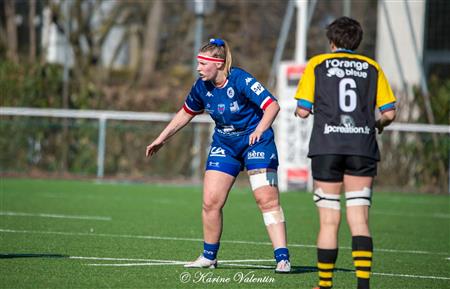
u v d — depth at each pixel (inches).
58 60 3666.3
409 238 1386.6
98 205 1761.8
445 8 3009.4
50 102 2682.1
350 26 812.6
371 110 790.5
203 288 841.5
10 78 2652.6
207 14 3892.7
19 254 1029.2
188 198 2020.2
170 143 2576.3
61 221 1434.5
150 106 2765.7
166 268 956.0
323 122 784.9
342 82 787.4
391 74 2704.2
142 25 3941.9
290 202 1999.3
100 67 3565.5
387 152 2477.9
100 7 3624.5
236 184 2539.4
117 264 973.8
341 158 776.9
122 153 2576.3
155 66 4013.3
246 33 3983.8
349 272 982.4
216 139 959.0
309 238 1333.7
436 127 2413.9
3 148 2529.5
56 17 3240.7
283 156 2293.3
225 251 1135.0
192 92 960.3
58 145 2556.6
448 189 2469.2
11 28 3368.6
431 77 2664.9
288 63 2258.9
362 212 780.6
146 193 2124.8
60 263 964.6
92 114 2511.1
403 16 2679.6
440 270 1029.2
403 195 2351.1
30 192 2007.9
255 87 907.4
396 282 924.0
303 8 2284.7
